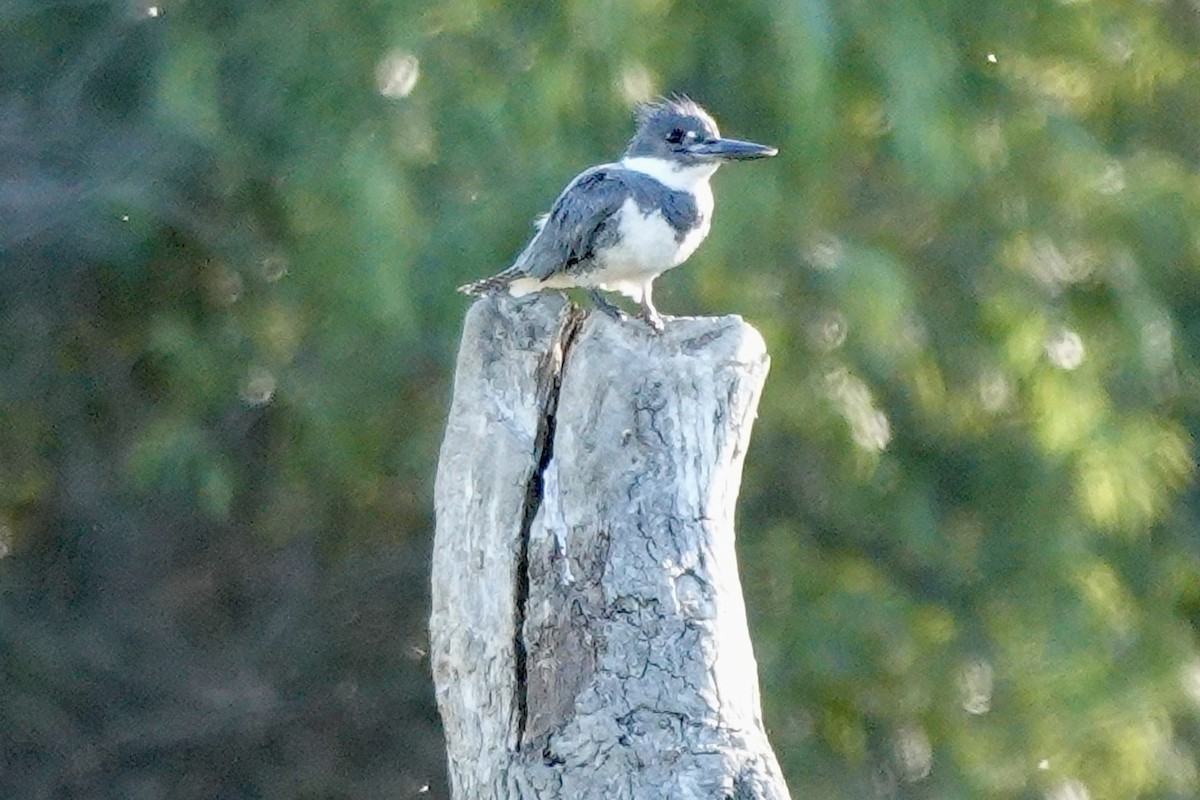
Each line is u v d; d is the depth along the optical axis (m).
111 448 14.55
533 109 11.92
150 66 13.42
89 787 14.82
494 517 6.71
